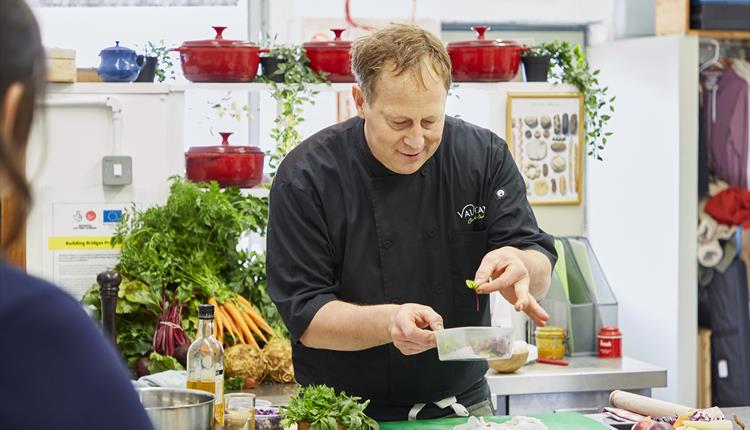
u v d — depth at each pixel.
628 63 4.41
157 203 3.50
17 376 0.80
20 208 0.83
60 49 3.40
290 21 4.39
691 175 4.16
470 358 1.94
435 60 2.05
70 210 3.43
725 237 4.34
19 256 3.40
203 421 1.91
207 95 4.37
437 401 2.33
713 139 4.35
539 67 3.73
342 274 2.29
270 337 3.48
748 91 4.35
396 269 2.29
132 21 4.41
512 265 2.09
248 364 3.23
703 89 4.35
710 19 4.16
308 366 2.33
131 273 3.32
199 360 2.07
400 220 2.28
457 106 4.32
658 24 4.35
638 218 4.39
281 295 2.23
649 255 4.34
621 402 2.44
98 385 0.83
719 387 4.36
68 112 3.42
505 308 3.61
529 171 3.91
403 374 2.28
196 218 3.38
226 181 3.59
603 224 4.62
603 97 4.55
